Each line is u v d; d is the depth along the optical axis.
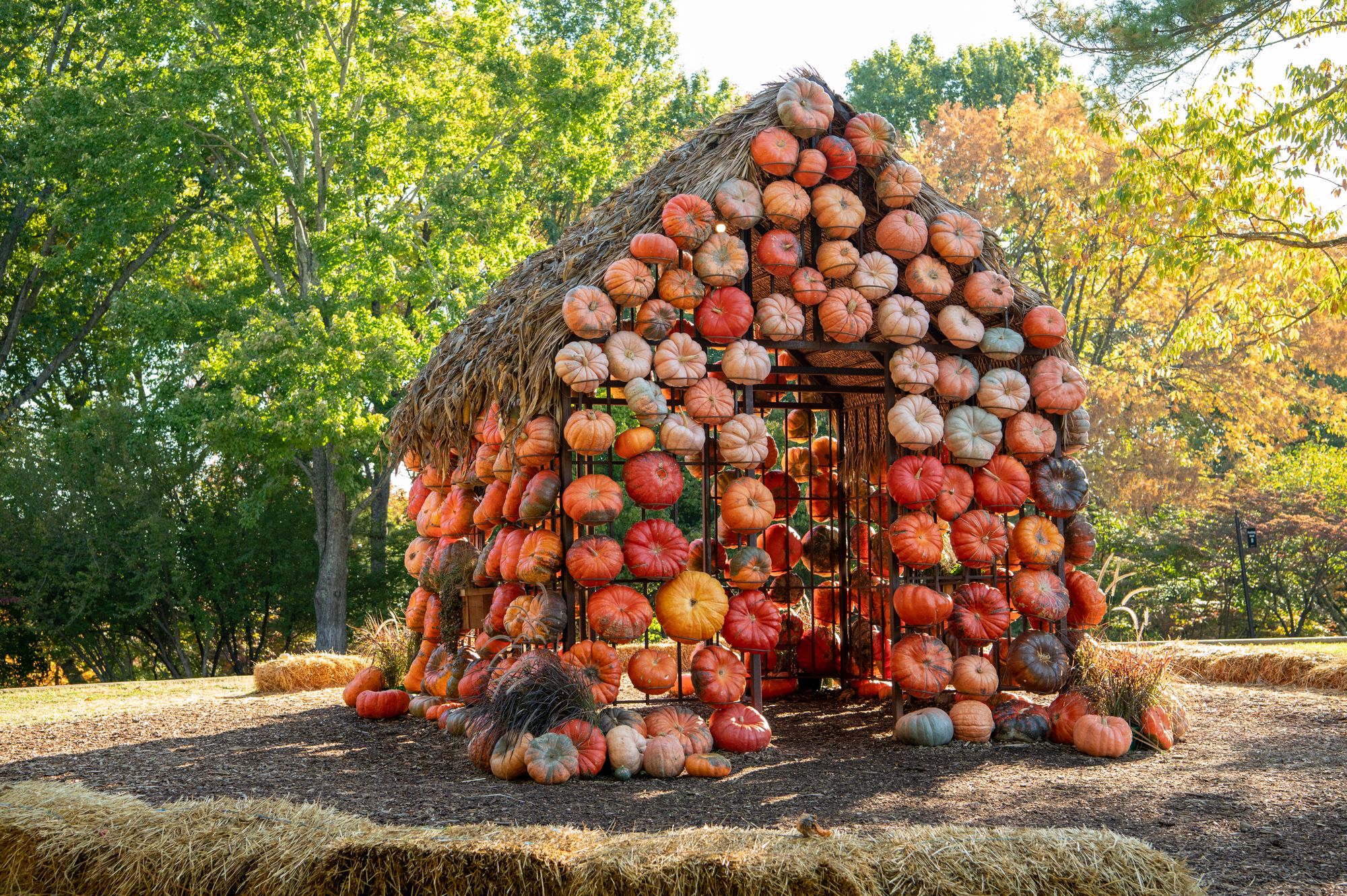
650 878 4.14
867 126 8.48
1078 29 14.05
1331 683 10.07
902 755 7.57
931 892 4.03
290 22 19.97
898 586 8.53
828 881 4.07
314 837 4.55
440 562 9.79
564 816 5.75
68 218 22.27
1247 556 24.69
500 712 7.11
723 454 8.09
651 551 7.82
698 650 7.89
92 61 27.12
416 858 4.36
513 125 22.94
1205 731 8.16
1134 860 4.09
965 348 8.57
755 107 8.49
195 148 21.05
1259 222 17.78
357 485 21.39
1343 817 5.48
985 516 8.44
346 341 19.42
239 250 25.58
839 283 9.03
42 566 24.09
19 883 4.70
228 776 6.97
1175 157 15.57
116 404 25.58
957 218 8.60
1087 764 7.09
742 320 8.16
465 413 9.39
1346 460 26.66
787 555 10.77
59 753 8.04
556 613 7.73
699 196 8.12
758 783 6.66
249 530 26.34
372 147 21.17
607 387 8.41
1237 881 4.47
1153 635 24.88
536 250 23.09
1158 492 26.47
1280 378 28.22
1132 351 27.91
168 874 4.49
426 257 21.28
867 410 10.46
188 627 28.31
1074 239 23.20
